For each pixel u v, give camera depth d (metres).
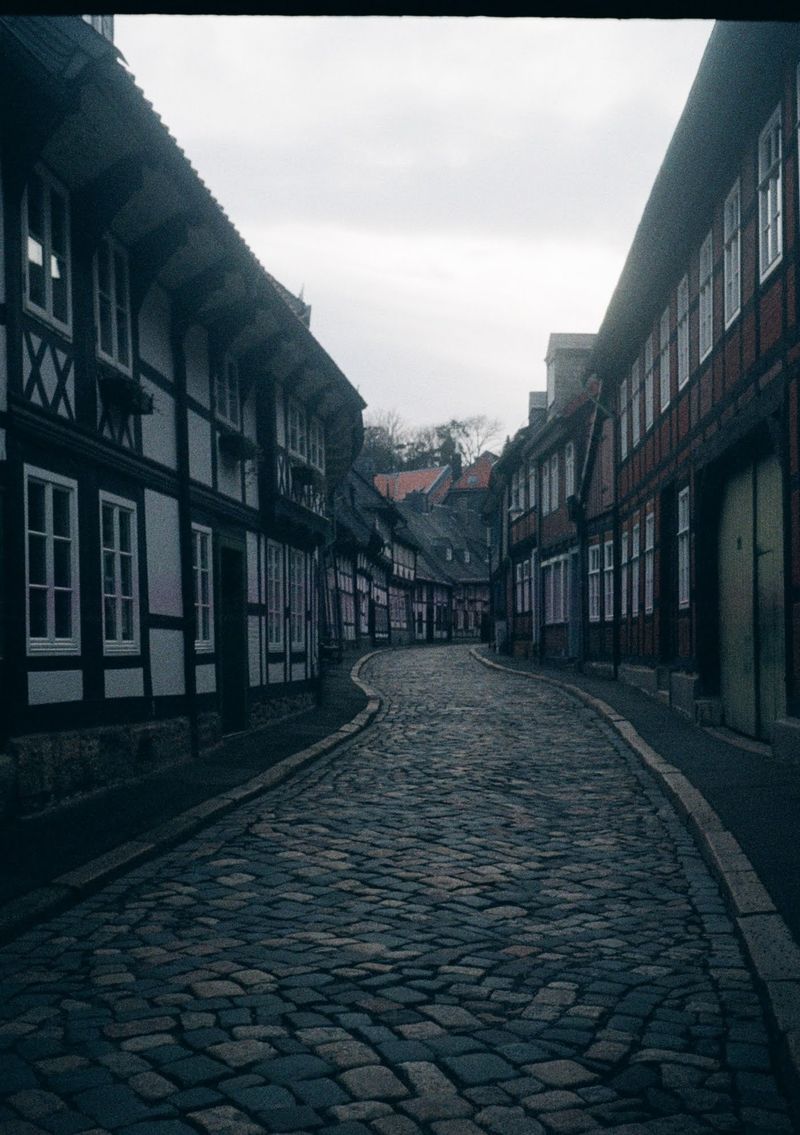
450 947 5.10
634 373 19.75
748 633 12.08
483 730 14.80
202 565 13.28
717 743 11.75
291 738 13.97
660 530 17.12
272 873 6.68
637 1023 4.09
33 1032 4.05
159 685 11.45
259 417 16.06
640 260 15.71
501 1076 3.62
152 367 11.57
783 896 5.36
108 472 10.20
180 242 10.91
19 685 8.22
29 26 8.06
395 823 8.27
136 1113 3.36
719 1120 3.29
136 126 9.04
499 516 43.03
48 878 6.29
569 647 27.11
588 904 5.85
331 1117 3.32
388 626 57.16
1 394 8.00
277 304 14.18
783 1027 3.65
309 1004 4.33
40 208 8.88
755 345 10.86
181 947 5.16
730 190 12.11
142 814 8.40
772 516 10.92
